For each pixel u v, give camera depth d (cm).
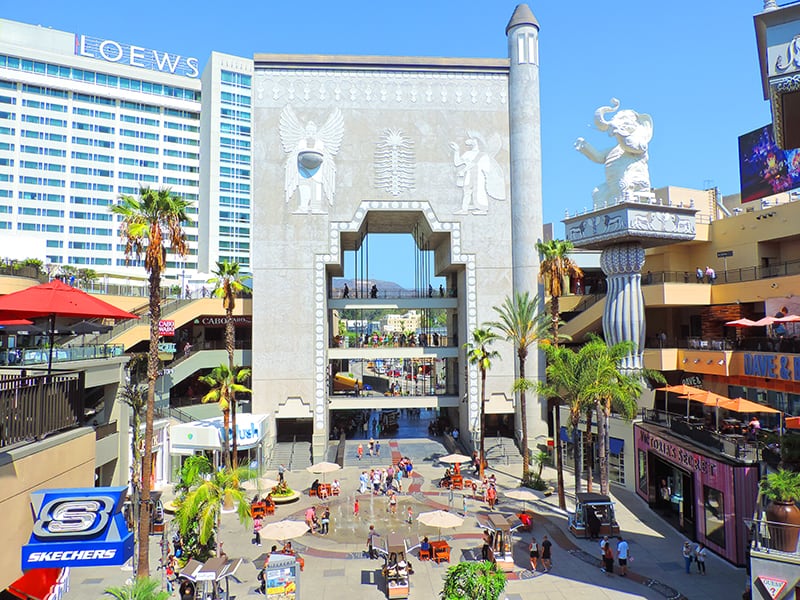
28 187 10438
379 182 5162
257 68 5144
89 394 3578
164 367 5041
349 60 5184
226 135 12019
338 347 5712
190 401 5147
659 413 3538
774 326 3819
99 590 2353
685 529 2995
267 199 5091
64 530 1214
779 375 3372
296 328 5047
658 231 3878
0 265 3784
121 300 5316
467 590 1806
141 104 11600
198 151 12194
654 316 5159
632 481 3756
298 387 5012
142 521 2452
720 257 4634
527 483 3972
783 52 1320
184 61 12494
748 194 4481
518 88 5241
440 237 5434
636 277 4100
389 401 5300
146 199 2638
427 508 3588
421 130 5225
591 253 5938
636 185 3956
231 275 3975
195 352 5344
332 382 5888
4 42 10300
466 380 5225
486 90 5300
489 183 5244
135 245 2645
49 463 1297
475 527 3231
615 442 3931
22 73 10375
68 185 10800
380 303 5469
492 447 4966
